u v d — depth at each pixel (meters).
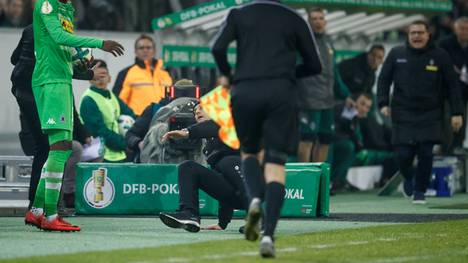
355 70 48.41
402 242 25.78
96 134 38.66
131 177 32.94
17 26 47.50
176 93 32.75
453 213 35.94
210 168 28.47
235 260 21.80
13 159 33.56
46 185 28.22
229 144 27.42
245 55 23.14
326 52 44.00
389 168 50.16
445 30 57.22
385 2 48.50
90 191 32.88
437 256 23.22
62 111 28.17
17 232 28.17
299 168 32.75
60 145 28.31
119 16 51.62
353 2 47.22
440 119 41.12
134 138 35.06
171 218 27.20
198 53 44.50
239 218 32.75
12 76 30.52
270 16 23.33
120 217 32.84
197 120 30.20
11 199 33.56
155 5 54.03
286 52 23.17
